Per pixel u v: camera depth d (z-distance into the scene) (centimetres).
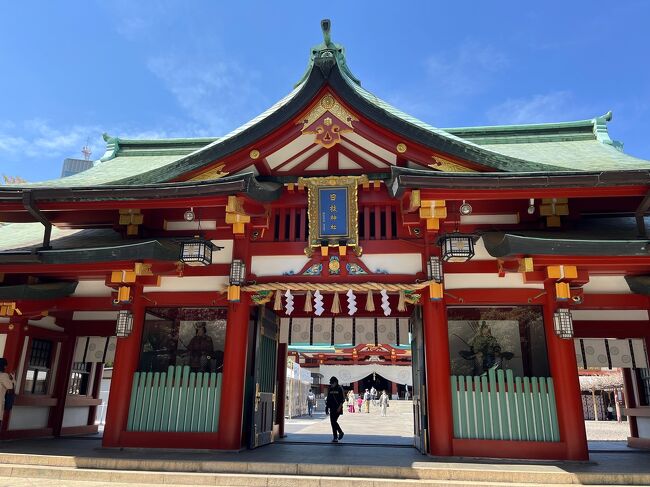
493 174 964
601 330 1305
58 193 1071
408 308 1317
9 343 1240
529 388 1010
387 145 1088
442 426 981
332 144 1098
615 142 1570
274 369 1369
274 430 1365
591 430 2378
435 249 1066
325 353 4425
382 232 1146
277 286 1072
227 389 1059
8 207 1133
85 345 1537
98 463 887
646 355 1323
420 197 1005
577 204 1134
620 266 988
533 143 1627
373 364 4481
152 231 1212
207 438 1042
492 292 1051
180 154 1797
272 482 801
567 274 982
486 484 779
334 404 1398
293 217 1170
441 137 1038
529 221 1134
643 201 973
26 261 1084
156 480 827
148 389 1096
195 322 1152
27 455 924
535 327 1057
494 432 990
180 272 1122
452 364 1060
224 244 1161
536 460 948
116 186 1059
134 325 1119
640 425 1412
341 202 1122
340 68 1113
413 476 826
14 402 1272
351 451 1115
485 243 1038
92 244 1171
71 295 1216
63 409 1464
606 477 805
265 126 1099
